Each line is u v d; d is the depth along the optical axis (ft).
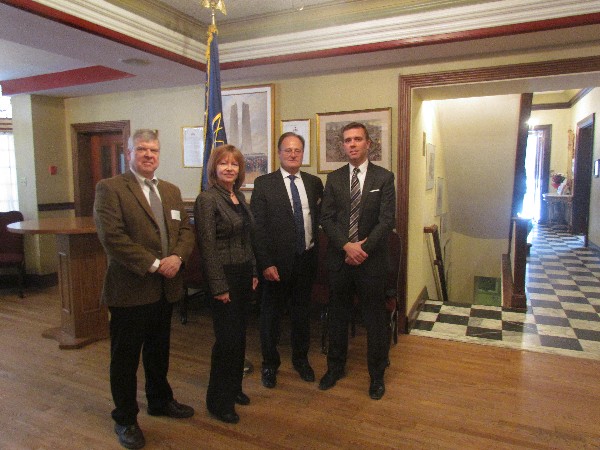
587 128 26.81
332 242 8.26
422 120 13.09
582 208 27.94
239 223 7.06
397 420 7.48
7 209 18.51
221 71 12.07
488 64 10.39
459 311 13.28
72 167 17.43
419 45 9.69
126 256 6.29
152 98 15.02
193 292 15.03
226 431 7.16
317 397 8.26
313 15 10.44
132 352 6.68
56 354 10.26
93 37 9.12
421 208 13.55
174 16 10.61
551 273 18.17
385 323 8.39
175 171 14.84
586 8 8.26
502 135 17.60
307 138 12.40
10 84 15.83
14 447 6.73
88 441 6.89
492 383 8.79
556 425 7.31
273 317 8.59
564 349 10.43
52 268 17.12
